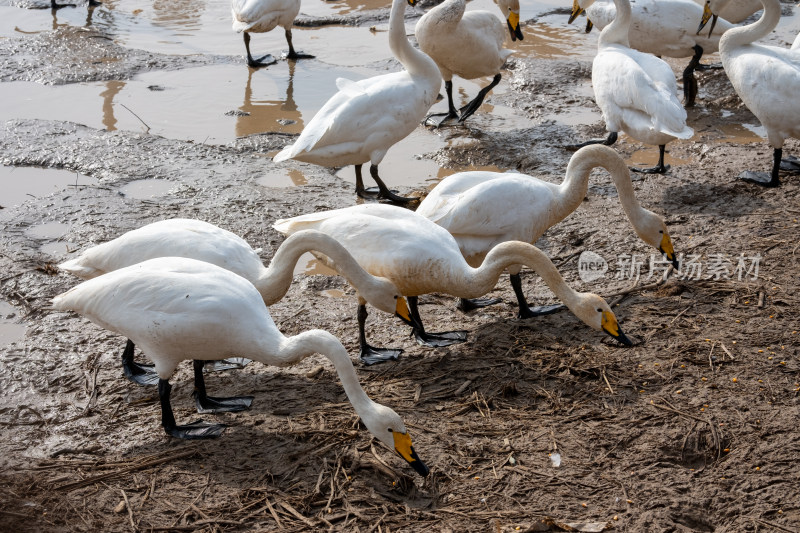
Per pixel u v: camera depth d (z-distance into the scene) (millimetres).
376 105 8812
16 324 6879
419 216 6477
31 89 12234
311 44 14164
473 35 10625
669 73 9430
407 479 5117
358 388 5113
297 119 11289
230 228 8469
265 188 9398
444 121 11289
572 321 6863
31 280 7441
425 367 6289
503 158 10133
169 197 9109
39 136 10594
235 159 10125
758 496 5004
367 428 5359
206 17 15633
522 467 5238
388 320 7008
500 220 6859
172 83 12531
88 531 4785
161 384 5492
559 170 9719
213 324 5289
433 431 5543
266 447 5426
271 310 7145
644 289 7297
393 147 10633
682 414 5668
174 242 6074
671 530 4773
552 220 7230
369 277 5934
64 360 6387
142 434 5598
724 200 8961
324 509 4922
